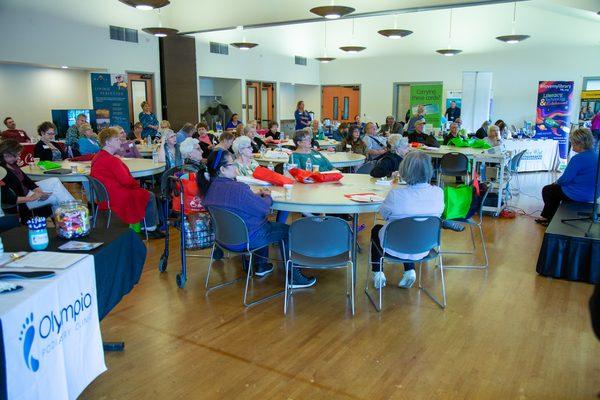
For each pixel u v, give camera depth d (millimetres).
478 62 12859
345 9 6477
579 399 2232
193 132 6848
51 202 4480
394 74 14156
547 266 3842
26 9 8047
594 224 4059
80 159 5922
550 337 2844
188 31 10320
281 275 3912
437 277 3865
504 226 5594
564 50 11734
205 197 3281
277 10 8938
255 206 3158
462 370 2480
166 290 3584
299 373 2455
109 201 4418
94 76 9141
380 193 3586
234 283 3734
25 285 1670
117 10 9578
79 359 1910
